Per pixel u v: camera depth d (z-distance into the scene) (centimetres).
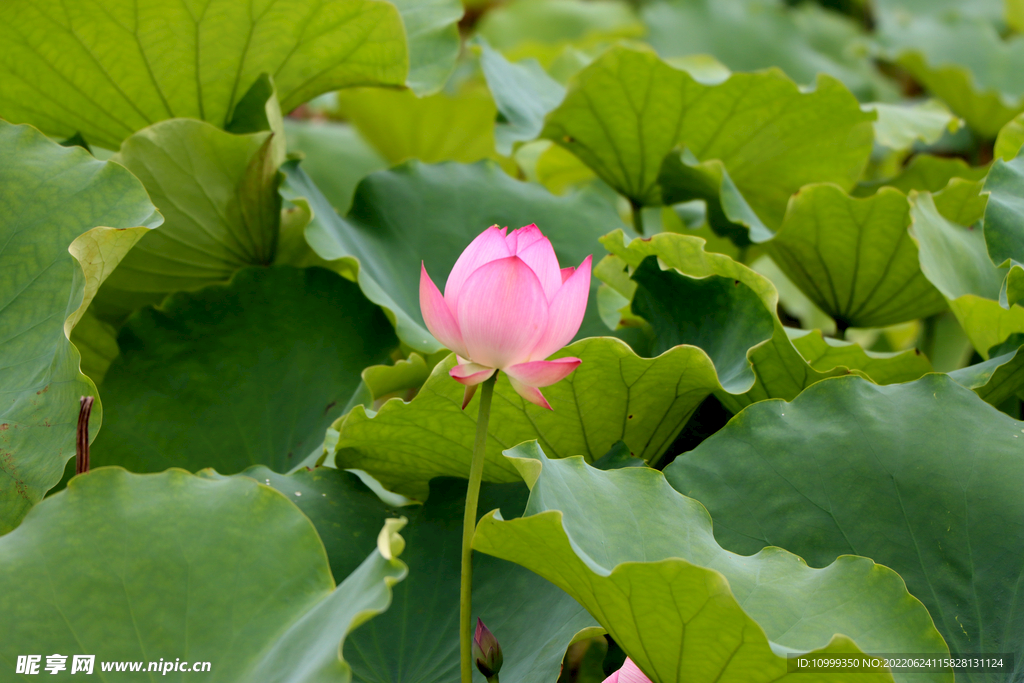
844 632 388
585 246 468
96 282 407
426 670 400
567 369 382
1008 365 414
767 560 395
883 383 435
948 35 933
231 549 387
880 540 400
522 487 415
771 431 407
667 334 430
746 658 380
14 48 432
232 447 429
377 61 447
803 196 444
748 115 497
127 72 439
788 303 736
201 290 439
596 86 482
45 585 384
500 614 404
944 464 403
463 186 477
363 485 416
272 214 448
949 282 436
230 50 439
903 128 585
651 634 382
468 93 786
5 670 380
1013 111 717
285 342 437
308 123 856
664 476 403
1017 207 411
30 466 399
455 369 384
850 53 993
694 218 620
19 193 412
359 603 377
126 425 427
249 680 379
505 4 1386
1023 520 400
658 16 983
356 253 443
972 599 397
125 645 382
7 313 408
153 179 434
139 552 386
